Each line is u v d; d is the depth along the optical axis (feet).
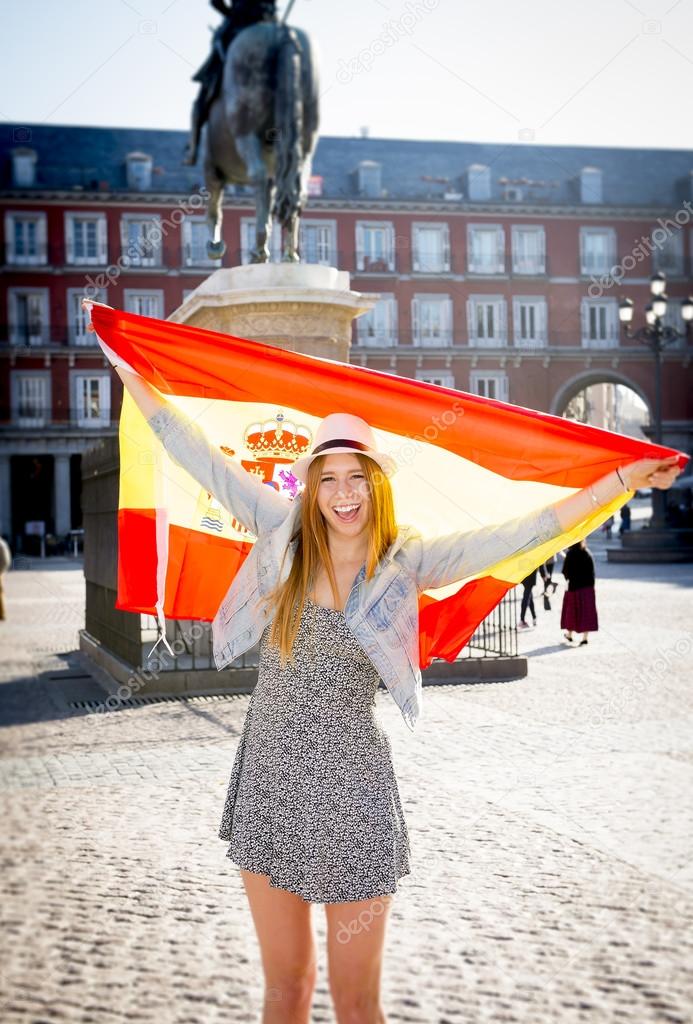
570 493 10.16
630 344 168.66
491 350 164.55
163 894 14.16
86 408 157.38
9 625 50.65
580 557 40.83
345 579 8.90
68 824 17.37
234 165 34.04
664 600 58.44
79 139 163.12
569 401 170.50
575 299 168.14
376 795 8.39
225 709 27.55
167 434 10.07
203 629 30.71
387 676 8.47
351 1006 8.17
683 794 18.97
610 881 14.60
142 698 29.25
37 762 21.75
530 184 172.04
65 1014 10.70
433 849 16.02
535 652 39.19
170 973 11.71
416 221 164.45
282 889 8.42
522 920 13.26
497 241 166.71
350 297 29.66
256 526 9.54
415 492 10.69
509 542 9.17
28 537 149.59
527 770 20.76
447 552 9.14
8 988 11.31
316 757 8.36
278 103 30.78
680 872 14.90
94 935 12.78
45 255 155.43
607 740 23.50
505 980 11.55
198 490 11.24
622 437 9.52
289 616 8.63
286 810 8.36
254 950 12.35
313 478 8.93
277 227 152.46
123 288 156.97
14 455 155.94
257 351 10.30
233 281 29.86
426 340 164.45
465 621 10.47
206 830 17.01
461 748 22.71
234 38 32.78
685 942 12.55
